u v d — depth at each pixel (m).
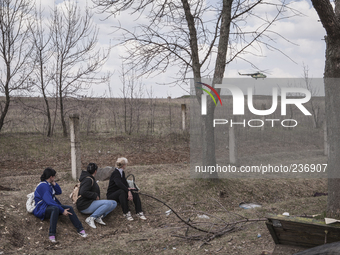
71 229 5.71
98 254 4.74
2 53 14.09
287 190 8.55
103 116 21.56
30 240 5.11
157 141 15.06
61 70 15.91
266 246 4.68
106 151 12.84
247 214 6.57
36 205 5.54
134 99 17.95
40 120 19.92
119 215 6.50
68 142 14.49
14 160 11.00
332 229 3.50
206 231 5.57
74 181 8.16
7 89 14.60
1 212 5.39
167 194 7.52
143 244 5.10
